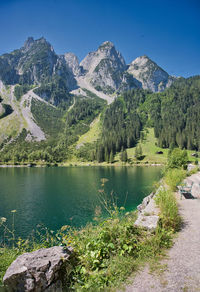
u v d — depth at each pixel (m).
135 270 4.04
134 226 5.60
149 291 3.35
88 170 107.19
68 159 186.38
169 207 6.92
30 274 3.53
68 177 76.12
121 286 3.53
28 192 46.91
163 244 5.07
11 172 103.56
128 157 159.00
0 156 194.62
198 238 5.41
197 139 162.75
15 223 25.17
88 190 47.19
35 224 24.62
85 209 30.83
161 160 143.88
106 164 150.00
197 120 198.25
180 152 23.48
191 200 10.22
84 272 3.96
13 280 3.48
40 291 3.50
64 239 5.61
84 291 3.51
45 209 31.88
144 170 97.44
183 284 3.48
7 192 47.28
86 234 5.84
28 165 158.62
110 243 4.59
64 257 4.04
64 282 3.84
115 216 6.98
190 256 4.44
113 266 4.08
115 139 185.88
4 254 5.60
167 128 197.75
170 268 4.01
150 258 4.45
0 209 32.59
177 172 17.92
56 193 44.94
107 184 52.53
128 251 4.56
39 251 4.10
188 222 6.79
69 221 25.25
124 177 67.81
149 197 16.25
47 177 77.81
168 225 6.26
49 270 3.66
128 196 35.66
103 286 3.59
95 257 4.32
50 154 190.75
